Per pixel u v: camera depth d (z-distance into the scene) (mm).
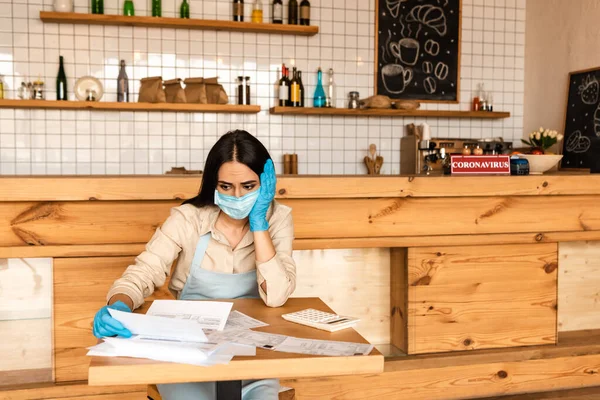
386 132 4621
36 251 2248
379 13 4543
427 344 2678
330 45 4477
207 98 4125
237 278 1824
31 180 2201
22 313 2455
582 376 2838
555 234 2775
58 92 3998
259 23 4172
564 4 4328
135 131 4191
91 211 2299
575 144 4145
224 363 1172
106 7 4117
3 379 2354
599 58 3984
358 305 2771
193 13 4234
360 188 2508
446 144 4273
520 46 4828
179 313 1466
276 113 4391
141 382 1146
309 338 1356
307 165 4488
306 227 2502
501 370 2719
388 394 2600
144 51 4184
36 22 4008
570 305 3072
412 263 2635
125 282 1626
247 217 1845
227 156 1648
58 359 2311
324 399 2541
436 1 4648
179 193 2332
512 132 4848
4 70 3982
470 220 2676
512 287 2766
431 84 4668
